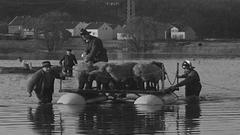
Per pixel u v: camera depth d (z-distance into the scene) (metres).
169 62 71.12
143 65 23.45
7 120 18.91
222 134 16.08
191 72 25.38
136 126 17.55
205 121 18.48
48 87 23.94
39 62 71.44
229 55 106.00
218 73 47.44
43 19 155.75
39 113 20.64
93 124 17.98
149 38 137.12
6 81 37.06
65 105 23.22
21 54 107.81
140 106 22.77
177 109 21.75
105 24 174.25
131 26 136.75
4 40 130.75
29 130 16.97
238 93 28.67
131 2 155.50
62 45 130.75
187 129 16.94
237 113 20.44
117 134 16.23
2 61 76.81
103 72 23.58
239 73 47.22
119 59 84.06
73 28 171.25
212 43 137.88
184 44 135.62
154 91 23.73
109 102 24.28
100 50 24.58
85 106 22.83
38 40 131.25
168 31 163.88
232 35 196.88
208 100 25.11
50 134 16.33
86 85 24.08
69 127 17.45
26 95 27.25
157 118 19.30
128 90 23.58
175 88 24.95
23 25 164.75
